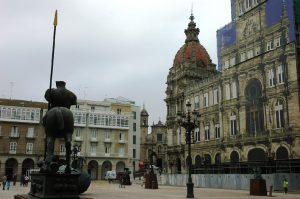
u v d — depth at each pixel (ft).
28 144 263.49
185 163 242.37
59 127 37.04
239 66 193.16
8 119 260.62
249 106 183.42
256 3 186.80
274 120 166.40
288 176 142.92
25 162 263.08
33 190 37.73
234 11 204.64
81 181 94.48
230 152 195.11
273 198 100.42
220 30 216.95
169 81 276.00
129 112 326.44
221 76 208.95
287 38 162.71
